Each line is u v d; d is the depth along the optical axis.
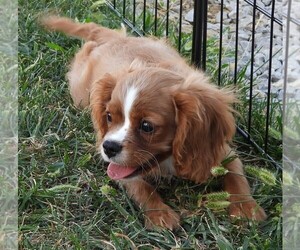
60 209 0.95
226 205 0.90
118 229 0.90
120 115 0.92
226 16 1.52
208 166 0.95
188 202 0.96
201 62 1.17
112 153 0.90
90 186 0.98
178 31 1.37
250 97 1.08
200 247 0.89
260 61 1.35
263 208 0.96
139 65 0.99
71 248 0.87
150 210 0.93
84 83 1.12
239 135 1.11
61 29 1.24
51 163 1.03
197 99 0.92
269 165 1.06
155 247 0.88
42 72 1.22
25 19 1.33
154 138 0.91
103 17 1.36
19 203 0.94
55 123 1.11
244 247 0.86
